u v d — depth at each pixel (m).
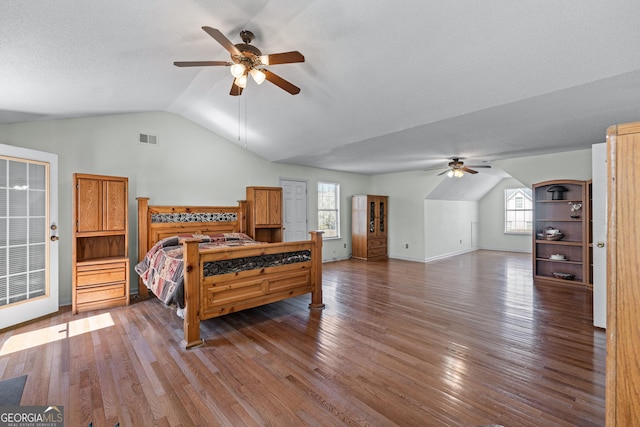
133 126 4.52
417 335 2.96
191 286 2.77
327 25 2.40
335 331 3.07
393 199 7.96
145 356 2.55
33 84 2.73
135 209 4.51
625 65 2.23
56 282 3.61
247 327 3.20
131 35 2.30
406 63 2.71
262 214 5.43
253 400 1.95
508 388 2.07
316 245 3.81
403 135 4.10
